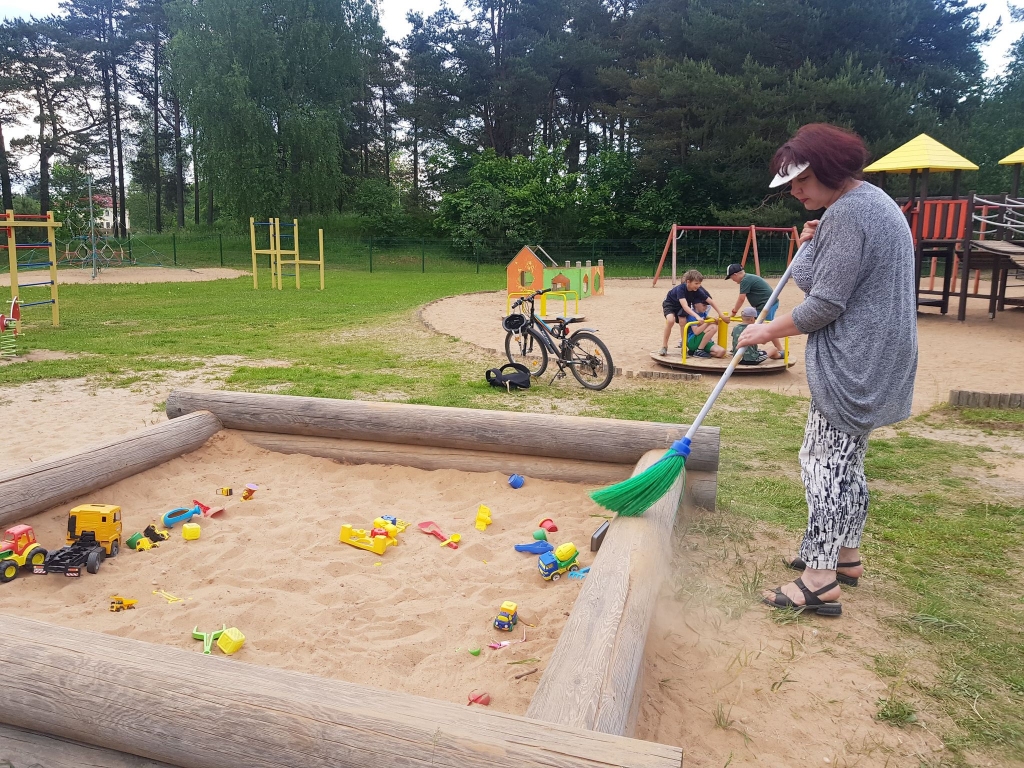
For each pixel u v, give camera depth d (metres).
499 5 49.47
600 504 3.49
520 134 47.94
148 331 13.45
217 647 2.95
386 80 54.25
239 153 39.12
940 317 15.03
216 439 5.36
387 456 5.11
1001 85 43.75
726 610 3.32
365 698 1.90
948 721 2.60
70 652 2.12
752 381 9.26
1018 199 15.62
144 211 67.12
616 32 46.19
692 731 2.49
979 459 5.87
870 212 3.03
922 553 4.02
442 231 43.31
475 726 1.79
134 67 55.00
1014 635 3.16
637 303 19.47
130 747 1.98
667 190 37.75
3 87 49.03
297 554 3.83
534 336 9.07
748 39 34.06
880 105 31.19
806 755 2.41
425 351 11.27
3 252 39.50
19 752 2.09
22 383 8.58
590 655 2.29
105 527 3.78
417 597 3.40
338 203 47.88
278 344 11.87
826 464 3.25
